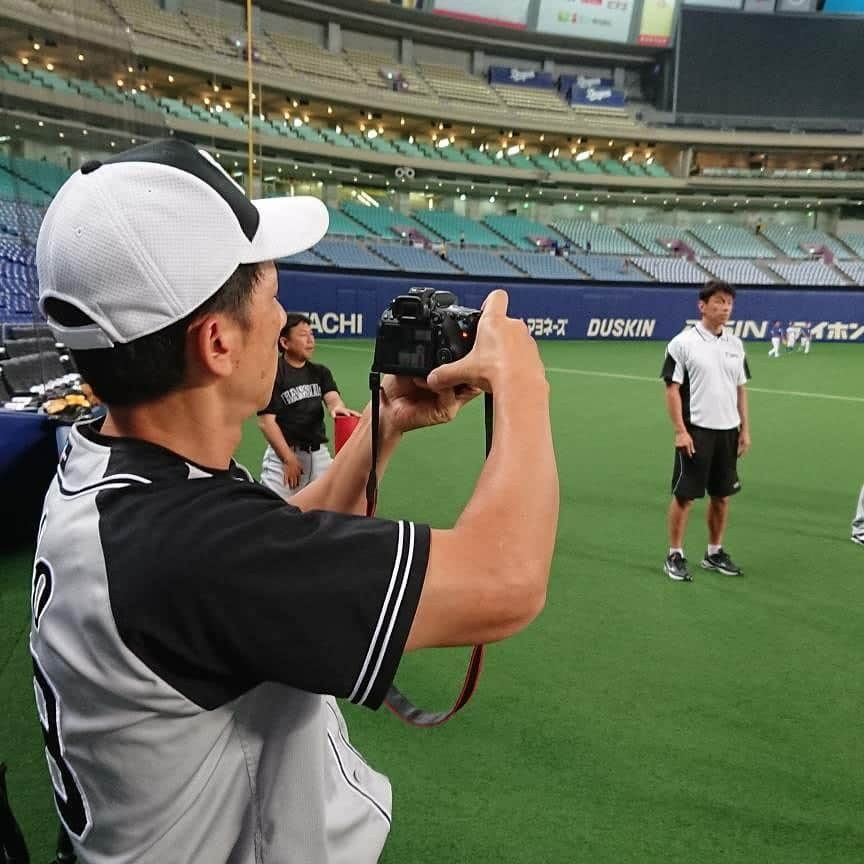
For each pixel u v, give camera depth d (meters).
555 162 32.09
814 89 32.56
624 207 34.44
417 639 0.58
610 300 22.78
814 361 17.94
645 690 2.84
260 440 7.16
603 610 3.58
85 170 0.65
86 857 0.66
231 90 25.58
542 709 2.68
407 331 0.89
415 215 29.83
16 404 4.43
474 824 2.08
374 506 0.99
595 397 11.04
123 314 0.62
